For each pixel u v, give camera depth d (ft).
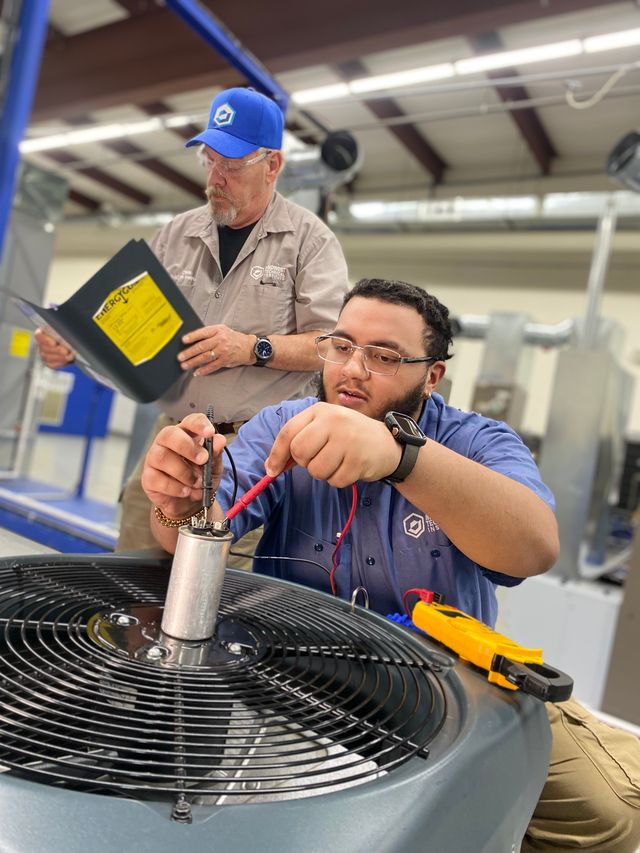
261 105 5.27
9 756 1.42
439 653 2.22
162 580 2.63
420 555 3.33
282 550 3.59
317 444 2.16
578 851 3.12
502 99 19.88
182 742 1.42
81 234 40.14
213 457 2.60
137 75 18.10
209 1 16.15
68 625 1.98
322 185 11.69
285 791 1.33
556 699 1.90
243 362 5.11
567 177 24.07
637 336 24.77
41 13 5.25
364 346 3.12
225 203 5.37
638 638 8.48
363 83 15.62
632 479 17.13
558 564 12.07
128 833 1.13
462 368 27.81
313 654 2.17
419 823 1.32
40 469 19.90
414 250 30.04
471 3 13.60
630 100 19.51
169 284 4.37
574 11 13.04
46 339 5.18
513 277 27.86
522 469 3.03
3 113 5.24
